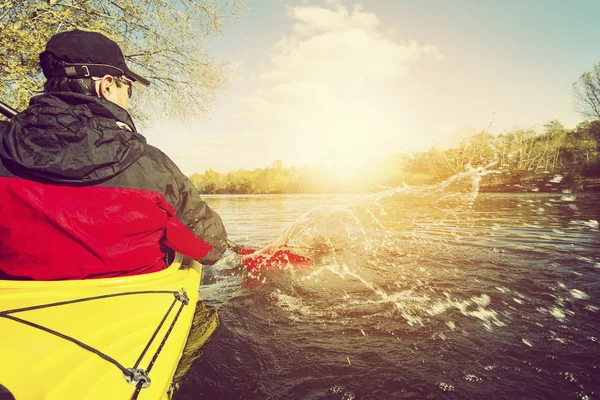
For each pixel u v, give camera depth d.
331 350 1.78
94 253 1.19
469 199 13.88
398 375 1.54
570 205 10.32
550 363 1.63
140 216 1.27
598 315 2.20
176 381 1.40
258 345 1.83
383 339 1.90
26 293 1.08
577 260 3.65
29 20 4.80
